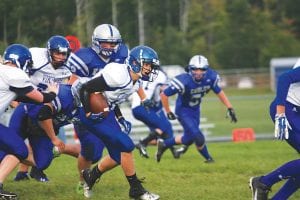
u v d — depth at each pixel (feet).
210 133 87.71
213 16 217.36
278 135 33.01
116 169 50.11
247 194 40.09
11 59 36.63
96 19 82.99
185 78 57.36
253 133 80.07
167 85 59.88
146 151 63.05
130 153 36.91
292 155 61.16
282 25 256.52
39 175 45.37
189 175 48.06
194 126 57.31
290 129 34.06
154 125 62.54
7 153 36.50
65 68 41.16
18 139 35.81
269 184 34.60
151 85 62.13
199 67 56.54
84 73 41.73
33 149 39.09
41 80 40.65
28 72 37.99
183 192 40.75
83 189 40.04
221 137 81.76
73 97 37.96
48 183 44.45
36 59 40.37
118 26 96.02
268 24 229.04
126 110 84.28
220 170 50.57
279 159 57.67
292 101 34.22
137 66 36.11
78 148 43.45
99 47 41.22
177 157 59.93
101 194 40.27
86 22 79.71
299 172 33.88
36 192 41.04
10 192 38.86
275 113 34.01
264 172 50.14
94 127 36.99
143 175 47.70
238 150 66.95
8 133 35.65
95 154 40.42
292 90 34.27
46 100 35.83
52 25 74.28
